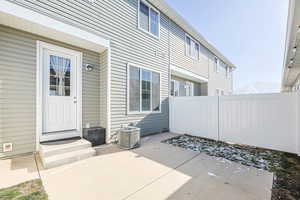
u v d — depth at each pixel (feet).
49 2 11.12
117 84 15.94
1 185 7.31
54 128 12.87
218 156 12.10
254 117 15.19
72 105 14.02
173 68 24.68
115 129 15.67
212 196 6.67
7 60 10.54
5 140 10.41
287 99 13.48
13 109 10.71
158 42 21.74
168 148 14.16
